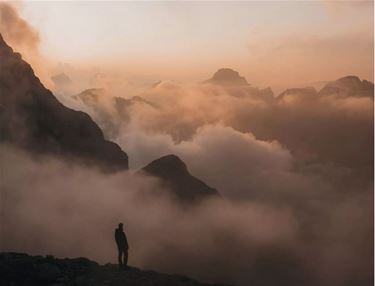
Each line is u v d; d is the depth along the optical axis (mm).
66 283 20438
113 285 19953
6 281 20344
